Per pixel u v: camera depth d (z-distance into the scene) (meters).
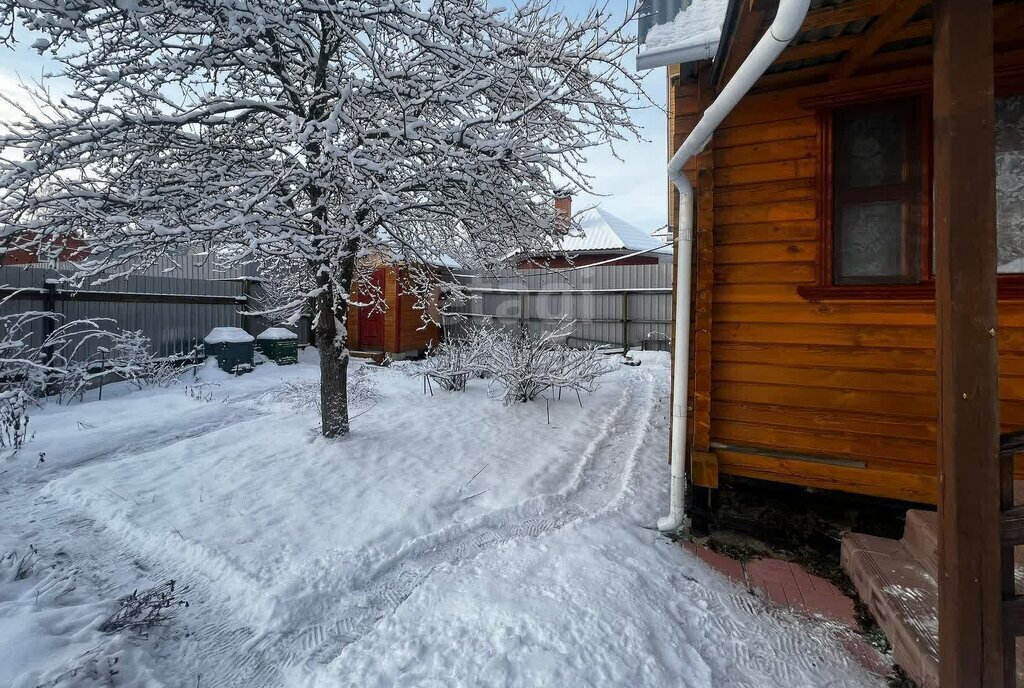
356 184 4.28
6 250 3.98
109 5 3.65
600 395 7.74
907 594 2.39
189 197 4.05
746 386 3.37
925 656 1.95
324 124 3.88
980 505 1.54
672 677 2.06
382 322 12.48
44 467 4.67
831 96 3.03
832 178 3.09
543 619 2.34
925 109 2.90
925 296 2.87
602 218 18.06
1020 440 1.53
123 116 3.84
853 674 2.15
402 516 3.59
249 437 5.36
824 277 3.10
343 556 3.07
